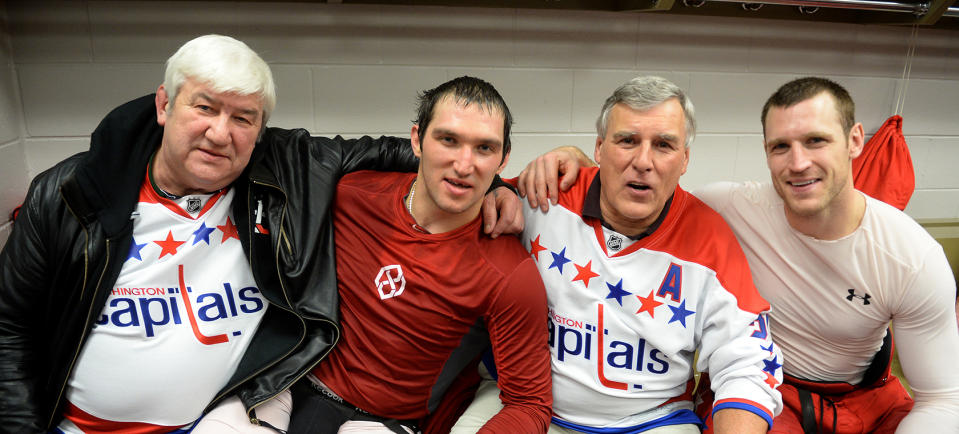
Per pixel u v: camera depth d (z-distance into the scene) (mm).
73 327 1234
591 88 2146
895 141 2193
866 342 1502
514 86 2102
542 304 1309
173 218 1267
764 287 1526
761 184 1538
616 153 1264
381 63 2006
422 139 1244
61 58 1832
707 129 2268
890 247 1374
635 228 1361
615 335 1372
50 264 1238
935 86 2355
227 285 1312
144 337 1253
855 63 2285
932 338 1401
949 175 2471
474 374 1558
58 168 1269
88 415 1273
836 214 1362
